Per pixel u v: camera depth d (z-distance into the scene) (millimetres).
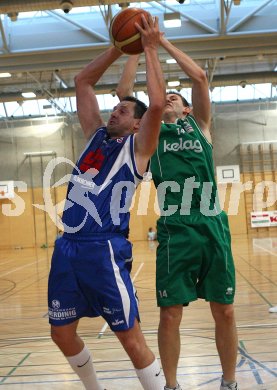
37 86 31703
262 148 34781
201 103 4707
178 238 4477
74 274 3744
